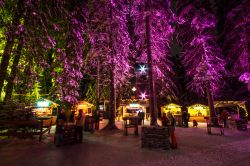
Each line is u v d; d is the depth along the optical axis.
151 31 18.41
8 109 14.15
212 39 25.83
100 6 20.23
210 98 24.92
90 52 21.19
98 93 27.11
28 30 14.77
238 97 34.47
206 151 9.64
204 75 24.62
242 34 22.95
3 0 13.73
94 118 19.09
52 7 17.20
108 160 7.90
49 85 28.09
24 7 14.53
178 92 37.50
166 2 18.39
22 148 10.12
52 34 19.42
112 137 14.10
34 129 14.25
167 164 7.41
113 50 19.98
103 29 20.52
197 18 24.45
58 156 8.50
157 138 10.20
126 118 15.31
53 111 26.92
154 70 18.77
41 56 17.03
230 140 13.05
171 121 10.57
